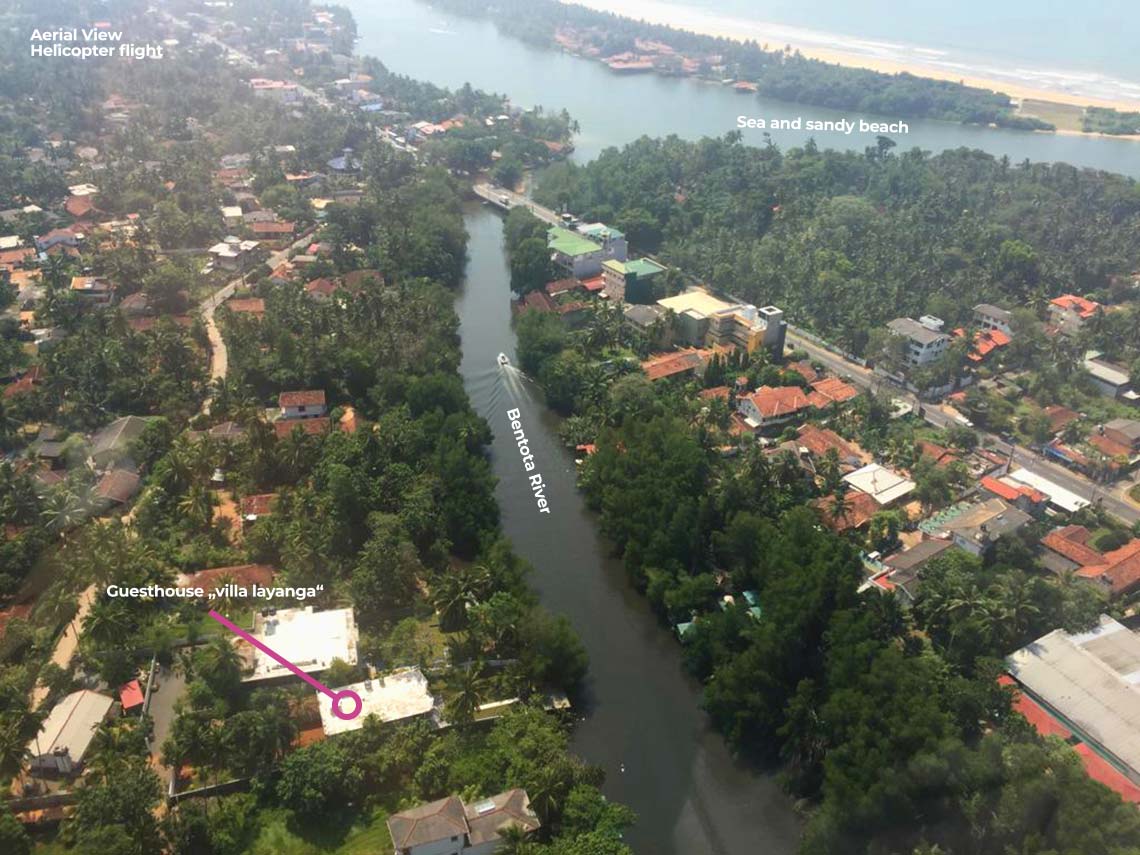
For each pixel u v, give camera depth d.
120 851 98.25
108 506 157.75
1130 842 94.31
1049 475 186.50
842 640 123.00
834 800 108.31
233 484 167.62
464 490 160.75
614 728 129.38
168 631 131.00
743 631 129.00
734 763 124.62
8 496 148.75
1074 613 136.38
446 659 131.88
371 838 108.62
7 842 100.06
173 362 199.38
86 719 116.12
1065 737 119.38
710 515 155.75
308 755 111.75
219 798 111.19
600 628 147.50
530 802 108.44
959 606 131.88
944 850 104.25
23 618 133.12
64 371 188.50
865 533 162.12
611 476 167.62
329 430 181.38
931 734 108.00
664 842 113.75
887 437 194.00
